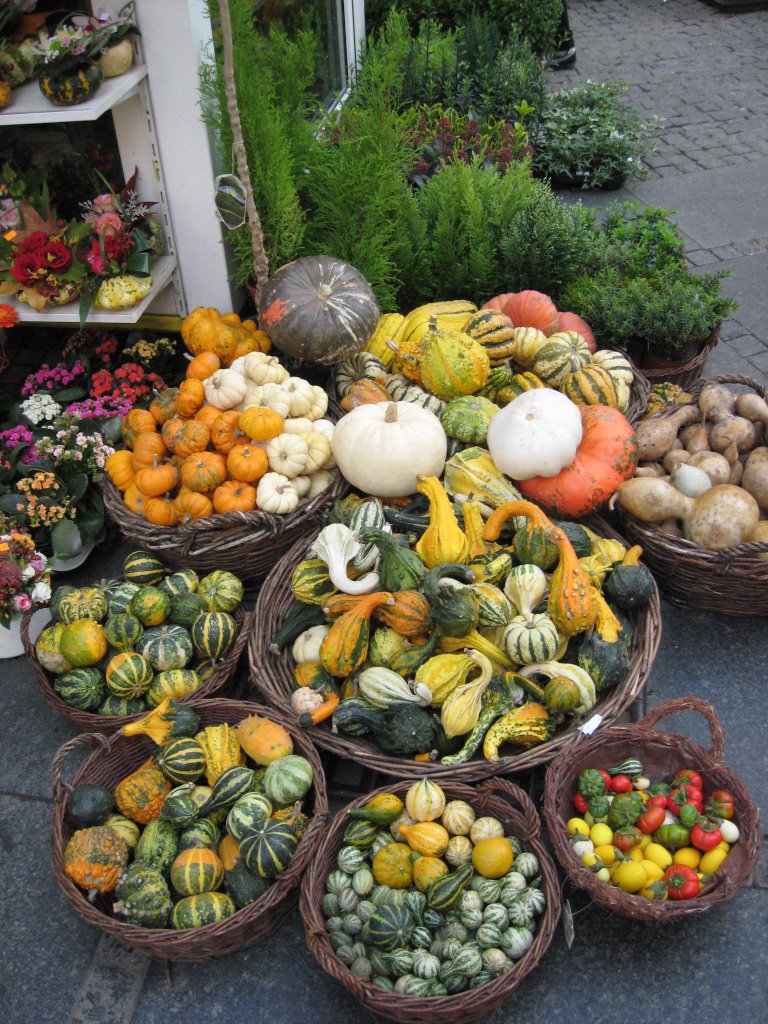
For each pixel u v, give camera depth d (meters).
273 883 2.86
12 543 3.75
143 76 4.36
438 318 4.74
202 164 4.65
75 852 2.80
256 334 4.78
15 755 3.62
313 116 6.43
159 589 3.72
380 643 3.33
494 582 3.54
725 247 6.70
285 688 3.40
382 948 2.68
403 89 7.61
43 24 4.36
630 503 3.73
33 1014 2.86
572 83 9.69
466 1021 2.61
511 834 2.95
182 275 5.07
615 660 3.23
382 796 2.97
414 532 3.75
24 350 5.52
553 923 2.64
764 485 3.75
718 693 3.66
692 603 3.91
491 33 8.19
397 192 5.20
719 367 5.47
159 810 3.07
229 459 3.89
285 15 6.04
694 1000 2.79
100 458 4.20
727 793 2.96
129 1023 2.82
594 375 4.24
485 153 6.60
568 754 3.03
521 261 5.25
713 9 11.64
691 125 8.67
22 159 4.82
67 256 4.37
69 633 3.45
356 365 4.69
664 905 2.62
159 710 3.17
